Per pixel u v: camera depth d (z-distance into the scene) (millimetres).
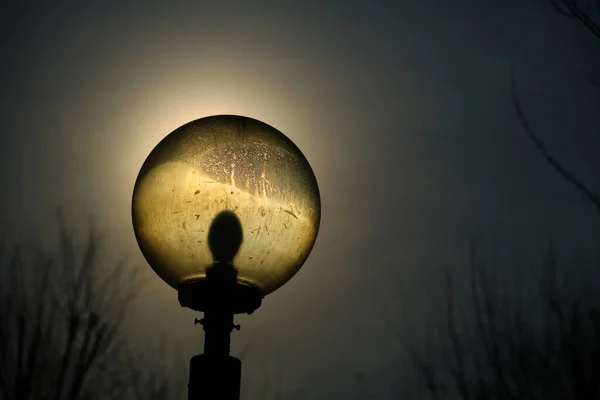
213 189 2863
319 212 3066
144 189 2951
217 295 2758
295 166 2979
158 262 2910
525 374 4926
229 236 2826
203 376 2688
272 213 2873
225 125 2961
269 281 2887
